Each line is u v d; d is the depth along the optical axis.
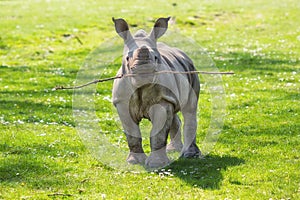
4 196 14.15
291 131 20.14
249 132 20.22
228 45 40.81
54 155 17.69
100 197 13.96
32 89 28.47
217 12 55.78
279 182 14.91
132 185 14.90
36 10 55.44
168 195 14.09
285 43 41.31
